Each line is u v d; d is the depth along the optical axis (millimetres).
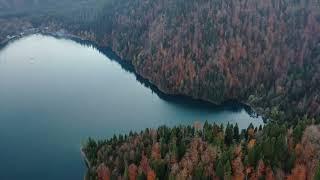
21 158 190625
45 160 188375
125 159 156125
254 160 136250
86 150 184250
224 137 161250
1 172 180125
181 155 151125
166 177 140625
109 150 167250
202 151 147250
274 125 159500
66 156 191000
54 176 176125
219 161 133625
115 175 149375
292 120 195125
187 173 135500
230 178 129250
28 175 177500
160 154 152250
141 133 179250
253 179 130625
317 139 142125
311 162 128750
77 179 173875
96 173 156000
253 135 161125
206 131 163500
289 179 125750
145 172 146375
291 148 138875
